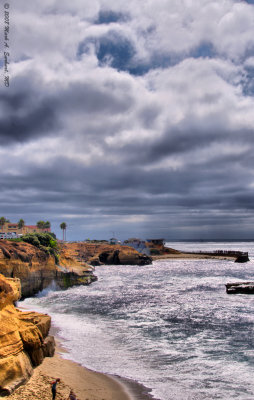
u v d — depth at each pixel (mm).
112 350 31656
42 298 62906
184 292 70125
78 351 30984
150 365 27891
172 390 22984
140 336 36656
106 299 61375
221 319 45125
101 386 23078
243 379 24969
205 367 27438
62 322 42938
